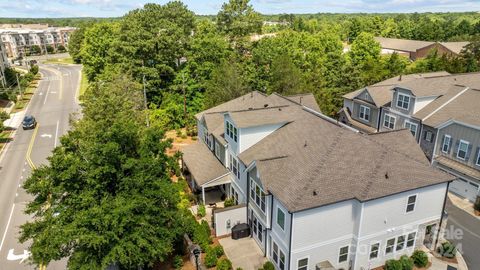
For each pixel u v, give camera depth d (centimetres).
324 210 1958
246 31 6406
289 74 4897
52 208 1878
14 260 2288
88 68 6962
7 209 2902
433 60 6153
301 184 2028
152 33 5181
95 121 2989
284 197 1980
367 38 7612
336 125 2517
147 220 1895
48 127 5062
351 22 14200
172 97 5144
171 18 5862
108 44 6631
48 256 1728
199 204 2989
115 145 1864
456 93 3478
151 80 5209
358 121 4450
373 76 5925
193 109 5200
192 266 2227
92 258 1744
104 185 1886
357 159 2178
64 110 5906
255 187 2359
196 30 6181
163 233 1966
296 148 2433
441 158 3269
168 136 4756
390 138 2656
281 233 2067
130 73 4975
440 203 2244
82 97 3412
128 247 1739
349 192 1995
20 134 4781
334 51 7069
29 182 1845
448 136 3189
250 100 3731
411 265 2156
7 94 6359
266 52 5484
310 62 6638
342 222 2039
